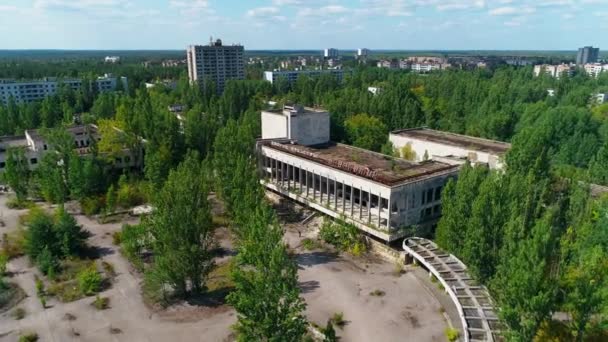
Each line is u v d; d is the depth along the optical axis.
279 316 36.44
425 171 72.56
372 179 66.81
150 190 83.06
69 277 59.56
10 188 98.56
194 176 60.62
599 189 74.06
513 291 34.38
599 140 109.12
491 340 42.22
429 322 48.56
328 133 102.69
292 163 82.88
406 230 65.81
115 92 186.12
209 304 52.66
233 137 86.06
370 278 58.41
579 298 34.12
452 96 167.50
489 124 125.88
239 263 54.62
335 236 68.19
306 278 58.44
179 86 198.50
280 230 46.22
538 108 129.88
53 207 87.00
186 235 51.44
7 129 135.75
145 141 102.56
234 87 172.12
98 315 50.69
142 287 56.75
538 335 38.12
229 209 69.94
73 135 103.25
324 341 38.78
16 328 48.19
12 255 66.25
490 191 50.03
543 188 58.69
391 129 130.75
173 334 47.06
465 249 51.06
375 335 46.44
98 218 81.12
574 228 54.97
